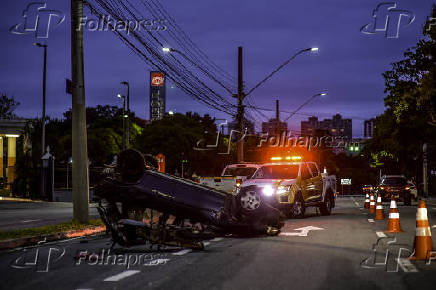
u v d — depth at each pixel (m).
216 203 13.21
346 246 11.99
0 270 9.11
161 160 26.08
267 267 9.26
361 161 119.69
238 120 31.44
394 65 29.27
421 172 66.56
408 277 8.27
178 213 12.84
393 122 35.81
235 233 13.77
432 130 34.59
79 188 16.75
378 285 7.68
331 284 7.76
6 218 21.97
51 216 22.75
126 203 12.55
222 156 67.38
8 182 48.12
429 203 40.22
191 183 13.12
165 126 63.41
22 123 47.38
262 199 14.16
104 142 64.25
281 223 14.77
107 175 12.63
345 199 49.12
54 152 61.56
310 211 27.36
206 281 8.02
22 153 49.75
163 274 8.62
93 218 20.38
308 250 11.38
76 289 7.49
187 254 10.90
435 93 27.66
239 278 8.25
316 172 22.77
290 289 7.43
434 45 27.69
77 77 16.75
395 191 33.84
